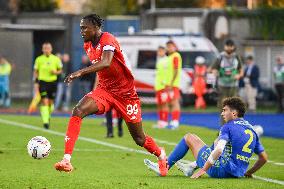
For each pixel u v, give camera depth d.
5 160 27.34
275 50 73.56
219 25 71.88
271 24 73.31
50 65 43.28
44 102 42.72
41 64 43.28
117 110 21.98
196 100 65.44
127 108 21.97
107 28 73.75
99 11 99.25
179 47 65.38
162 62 44.56
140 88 65.12
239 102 21.64
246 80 64.50
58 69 43.50
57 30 73.19
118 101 21.88
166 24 72.25
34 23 74.88
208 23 71.56
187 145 22.55
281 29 73.31
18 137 36.47
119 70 21.64
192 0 97.06
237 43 72.75
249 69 64.44
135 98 22.03
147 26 72.81
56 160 27.48
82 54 73.38
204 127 45.66
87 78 46.25
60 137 36.88
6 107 64.81
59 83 61.91
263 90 73.06
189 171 22.73
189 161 27.36
